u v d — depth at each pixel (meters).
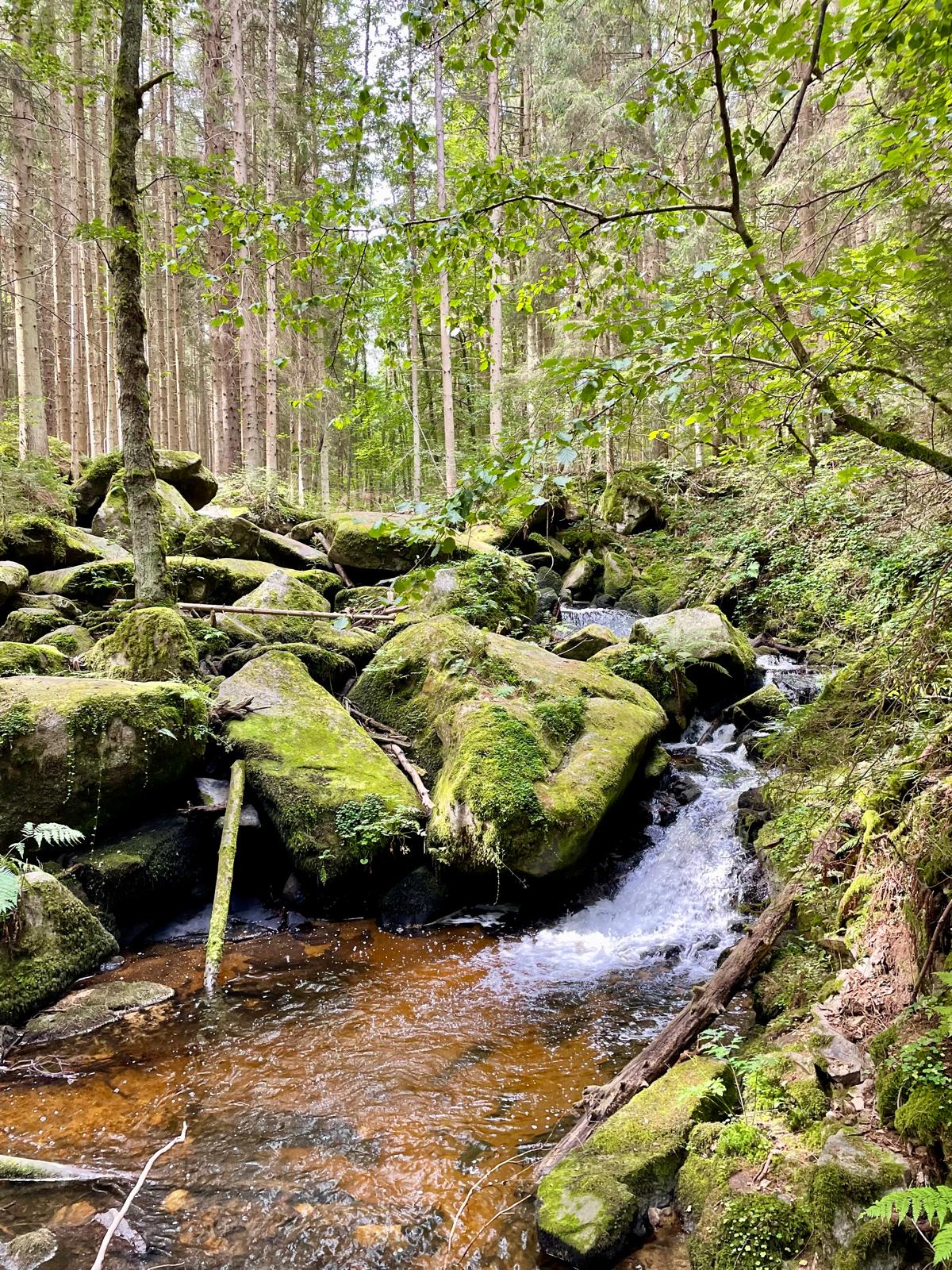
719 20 2.31
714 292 2.41
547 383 3.31
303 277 3.28
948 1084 2.58
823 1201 2.46
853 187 2.81
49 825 5.11
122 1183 3.25
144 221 8.23
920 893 3.20
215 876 6.34
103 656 7.25
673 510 14.84
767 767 7.01
